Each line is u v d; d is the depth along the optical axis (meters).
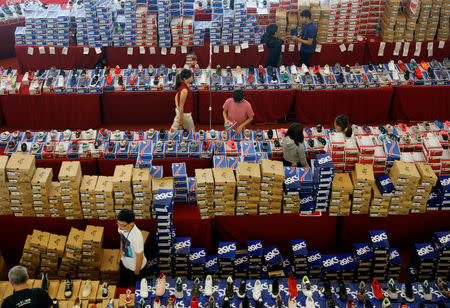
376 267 7.10
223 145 8.58
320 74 11.14
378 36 12.48
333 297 6.33
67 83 10.78
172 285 6.46
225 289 6.35
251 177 7.03
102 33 12.05
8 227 7.46
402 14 12.15
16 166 6.96
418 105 11.25
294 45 12.04
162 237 6.86
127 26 11.95
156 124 11.52
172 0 12.05
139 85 10.86
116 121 11.41
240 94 8.62
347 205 7.35
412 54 12.34
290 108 11.41
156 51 12.34
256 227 7.56
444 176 7.52
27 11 12.27
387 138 8.29
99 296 6.34
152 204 7.23
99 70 11.24
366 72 11.22
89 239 6.92
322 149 8.43
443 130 8.79
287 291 6.37
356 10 11.83
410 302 6.27
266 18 12.27
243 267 7.17
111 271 7.09
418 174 7.15
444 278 7.23
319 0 12.19
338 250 7.91
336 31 12.09
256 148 8.44
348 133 7.64
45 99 10.80
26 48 12.27
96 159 8.55
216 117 11.30
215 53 12.37
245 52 12.36
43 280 6.32
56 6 12.75
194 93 11.02
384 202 7.31
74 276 7.24
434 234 7.45
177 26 11.96
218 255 7.00
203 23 12.45
